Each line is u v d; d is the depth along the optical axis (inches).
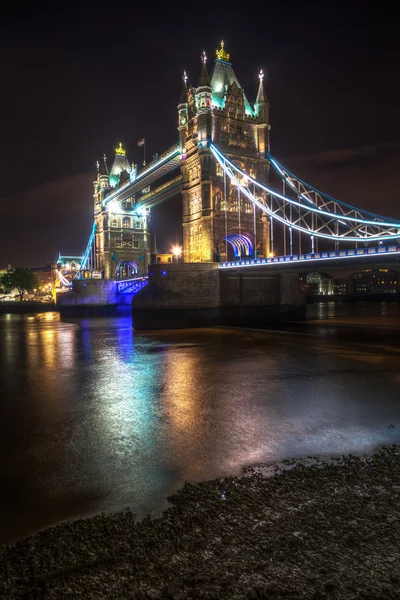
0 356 1293.1
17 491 380.8
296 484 368.2
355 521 303.6
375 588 234.2
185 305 2070.6
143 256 5029.5
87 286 3722.9
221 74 2883.9
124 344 1533.0
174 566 259.6
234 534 291.9
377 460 418.3
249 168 2785.4
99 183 5078.7
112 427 563.2
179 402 680.4
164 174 3582.7
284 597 229.1
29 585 246.1
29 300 6717.5
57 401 714.8
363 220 1704.0
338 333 1702.8
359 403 645.9
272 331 1785.2
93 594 237.5
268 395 705.6
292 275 2399.1
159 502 351.6
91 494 370.9
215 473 406.3
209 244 2598.4
